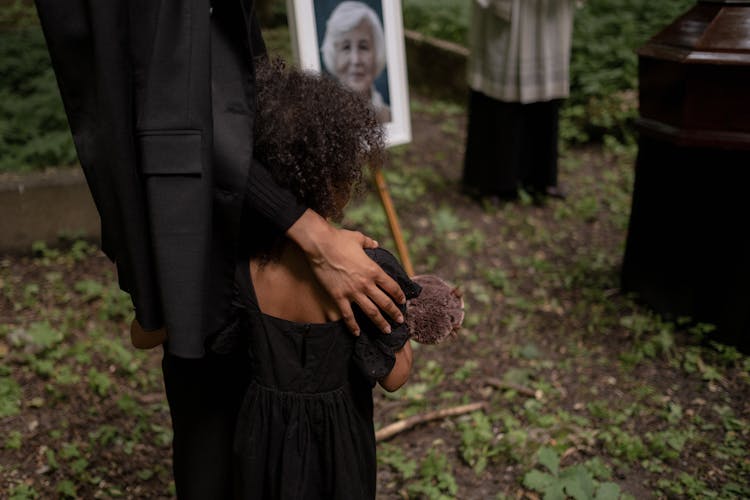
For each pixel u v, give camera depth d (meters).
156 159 1.35
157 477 2.81
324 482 1.58
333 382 1.54
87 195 4.33
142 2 1.37
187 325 1.36
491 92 4.88
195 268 1.36
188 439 1.70
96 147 1.40
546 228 4.88
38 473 2.76
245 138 1.42
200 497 1.71
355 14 3.80
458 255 4.51
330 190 1.50
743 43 3.09
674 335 3.68
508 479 2.84
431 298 1.73
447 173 5.70
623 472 2.86
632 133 6.23
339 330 1.51
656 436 2.99
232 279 1.50
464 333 3.76
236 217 1.43
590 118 6.29
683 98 3.27
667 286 3.73
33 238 4.29
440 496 2.72
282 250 1.53
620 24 7.13
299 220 1.46
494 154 5.04
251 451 1.56
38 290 3.93
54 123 5.14
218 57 1.43
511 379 3.39
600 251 4.57
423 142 6.29
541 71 4.75
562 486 2.68
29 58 5.92
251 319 1.54
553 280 4.25
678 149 3.45
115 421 3.07
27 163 4.71
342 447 1.55
